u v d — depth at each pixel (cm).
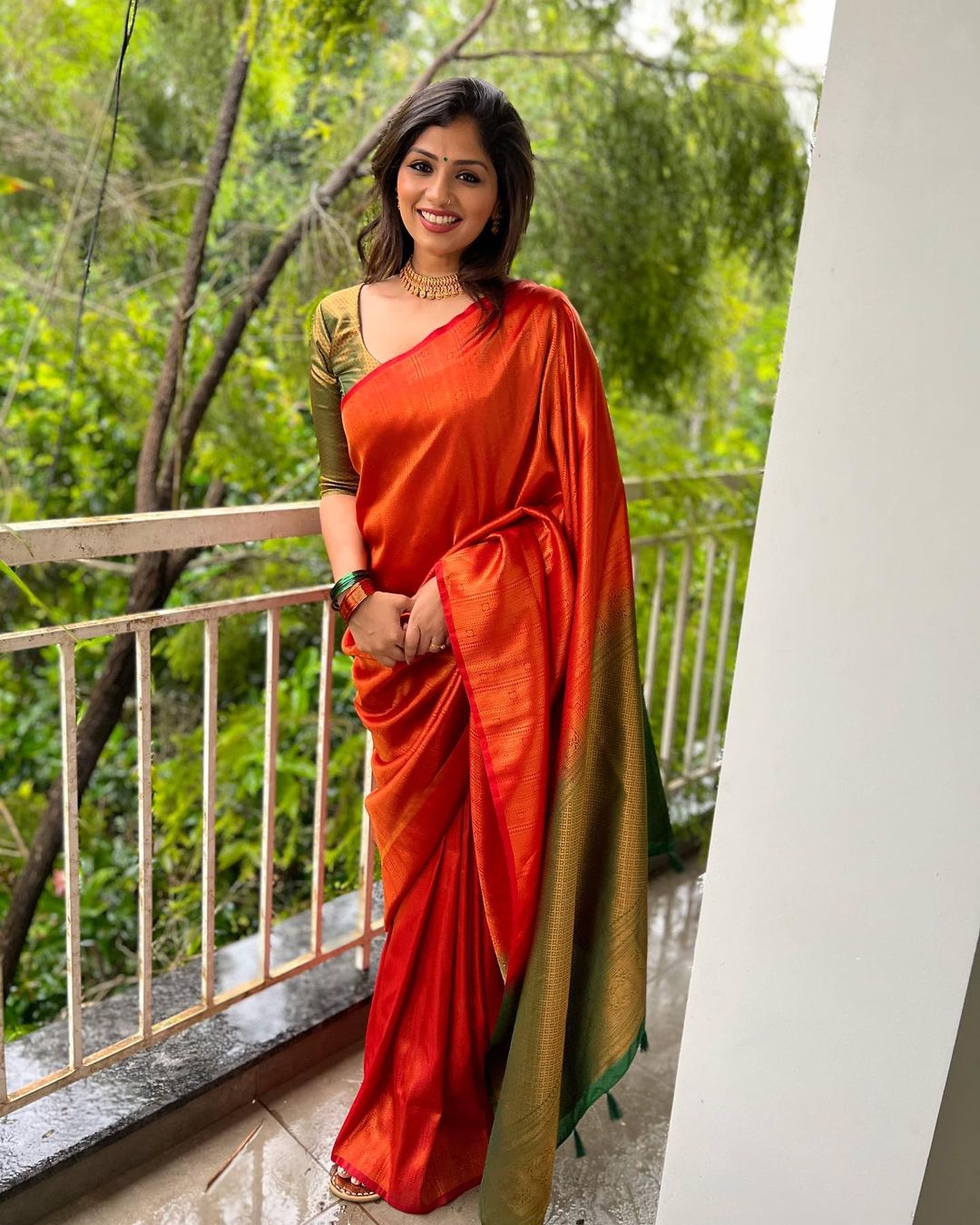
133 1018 195
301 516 178
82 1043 169
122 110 336
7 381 414
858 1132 115
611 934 161
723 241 380
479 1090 175
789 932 116
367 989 205
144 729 165
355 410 151
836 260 99
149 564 299
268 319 341
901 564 100
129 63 329
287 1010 198
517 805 151
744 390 466
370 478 155
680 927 251
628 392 375
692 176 358
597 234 337
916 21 90
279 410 359
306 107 331
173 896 328
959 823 100
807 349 102
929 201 92
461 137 140
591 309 347
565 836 148
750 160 359
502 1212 154
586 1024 164
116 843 370
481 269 148
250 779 331
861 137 95
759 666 112
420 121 141
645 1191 176
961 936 102
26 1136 164
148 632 162
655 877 273
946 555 96
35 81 336
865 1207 116
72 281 356
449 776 159
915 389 96
